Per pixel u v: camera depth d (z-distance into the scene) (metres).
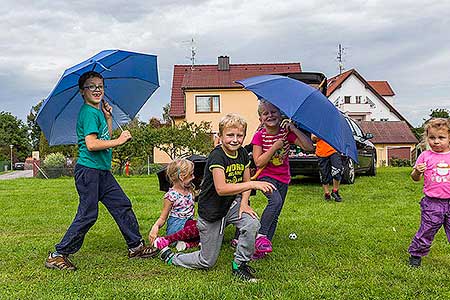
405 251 5.02
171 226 5.54
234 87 36.75
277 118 4.93
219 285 3.97
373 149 14.44
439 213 4.39
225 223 4.37
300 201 8.80
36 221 7.16
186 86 36.78
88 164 4.71
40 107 5.08
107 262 4.74
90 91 4.78
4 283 4.07
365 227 6.27
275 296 3.68
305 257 4.78
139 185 13.20
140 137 24.05
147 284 4.03
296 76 10.11
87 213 4.64
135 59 5.34
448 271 4.32
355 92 55.22
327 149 8.87
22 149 82.44
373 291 3.76
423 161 4.52
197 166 6.13
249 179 4.47
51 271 4.43
